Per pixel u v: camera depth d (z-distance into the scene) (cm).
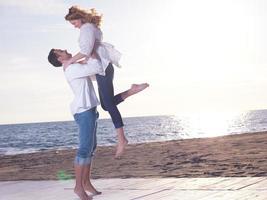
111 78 432
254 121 9650
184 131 7175
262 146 976
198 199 413
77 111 435
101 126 7481
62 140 5012
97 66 425
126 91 431
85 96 433
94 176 665
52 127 10206
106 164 867
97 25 441
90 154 446
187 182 509
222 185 474
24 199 472
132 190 479
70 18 434
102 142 4103
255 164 703
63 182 584
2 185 591
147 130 7081
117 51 437
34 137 6206
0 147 4384
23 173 833
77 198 459
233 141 1169
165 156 945
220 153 911
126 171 732
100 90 430
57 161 1077
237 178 515
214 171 662
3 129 10750
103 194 464
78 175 441
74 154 1270
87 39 421
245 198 404
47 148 3759
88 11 437
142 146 1292
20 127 11288
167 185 497
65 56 444
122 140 426
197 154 930
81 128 436
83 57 425
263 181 484
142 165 815
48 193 499
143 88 429
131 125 9494
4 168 1017
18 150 3788
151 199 427
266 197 403
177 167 751
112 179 571
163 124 10212
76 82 432
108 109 428
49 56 450
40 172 827
